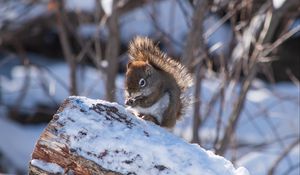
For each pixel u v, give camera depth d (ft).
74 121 18.60
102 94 48.93
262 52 34.94
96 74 52.19
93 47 53.83
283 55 55.52
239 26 36.78
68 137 18.37
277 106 47.73
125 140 18.28
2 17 50.85
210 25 44.70
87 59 55.67
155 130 18.79
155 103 23.24
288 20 40.47
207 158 18.12
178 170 17.81
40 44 60.70
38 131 51.72
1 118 52.11
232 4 37.32
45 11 50.34
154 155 18.04
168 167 17.88
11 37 50.85
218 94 36.42
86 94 41.01
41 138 18.53
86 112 18.81
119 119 18.83
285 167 39.06
